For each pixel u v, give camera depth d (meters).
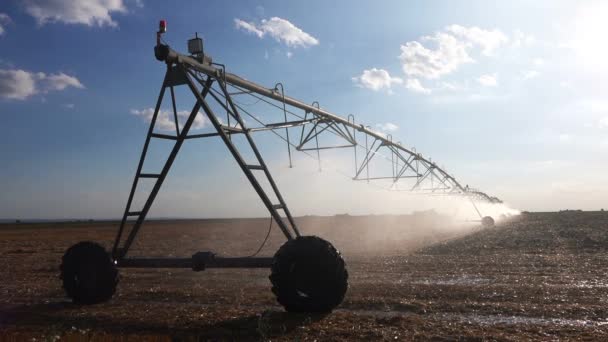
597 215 64.81
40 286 12.51
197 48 10.16
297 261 7.90
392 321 7.37
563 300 8.89
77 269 9.57
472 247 20.80
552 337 6.38
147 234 49.06
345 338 6.51
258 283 11.99
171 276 13.83
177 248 28.06
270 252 24.08
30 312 8.83
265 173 9.85
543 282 11.20
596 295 9.30
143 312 8.52
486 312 8.08
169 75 9.63
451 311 8.24
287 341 6.39
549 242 22.19
